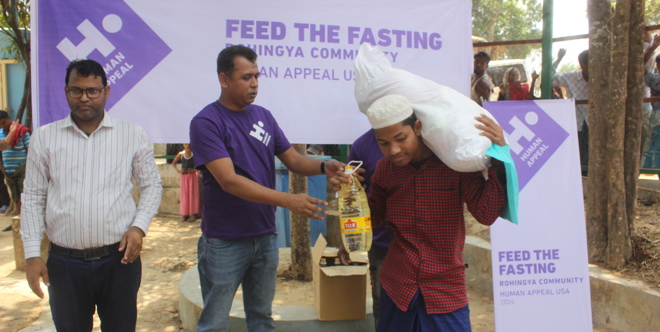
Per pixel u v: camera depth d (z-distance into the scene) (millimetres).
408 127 2080
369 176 2844
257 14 3373
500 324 3182
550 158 3246
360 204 2354
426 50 3682
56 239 2340
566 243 3242
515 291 3195
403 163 2145
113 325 2494
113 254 2408
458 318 2236
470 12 3729
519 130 3232
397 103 2061
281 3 3402
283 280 4441
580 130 5848
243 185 2312
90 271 2365
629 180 4129
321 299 3189
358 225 2336
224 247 2531
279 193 2303
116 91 3230
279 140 2820
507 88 6000
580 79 5770
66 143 2336
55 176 2318
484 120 2066
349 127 3562
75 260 2348
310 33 3457
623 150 4090
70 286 2363
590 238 4234
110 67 3217
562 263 3232
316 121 3510
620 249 3994
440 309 2219
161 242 6664
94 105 2312
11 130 6254
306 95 3480
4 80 12625
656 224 4703
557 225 3238
